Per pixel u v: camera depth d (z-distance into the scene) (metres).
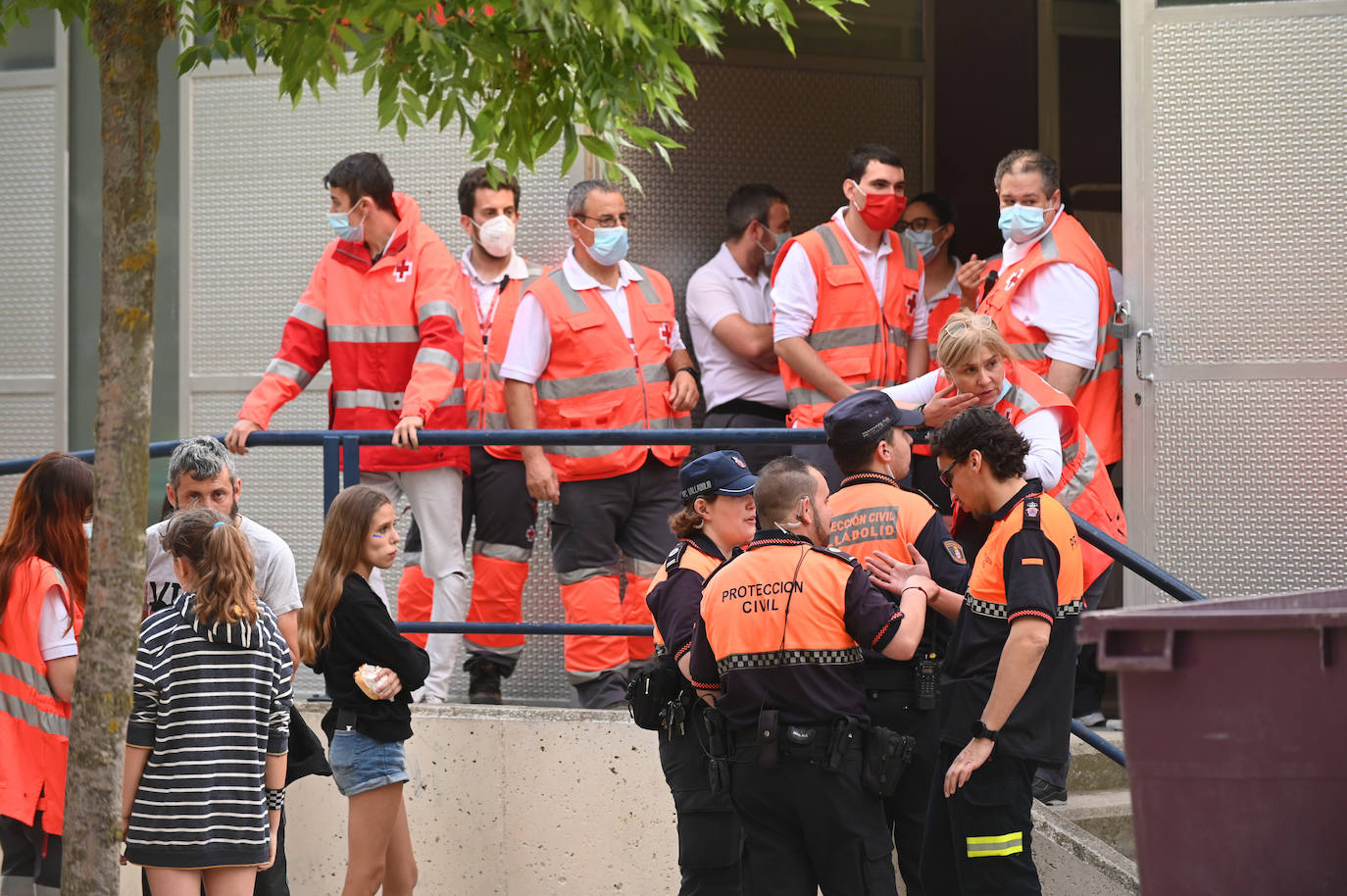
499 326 14.06
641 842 11.98
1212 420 13.73
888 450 10.04
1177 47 13.84
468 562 14.80
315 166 15.49
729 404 14.68
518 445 12.41
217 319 15.76
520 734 12.25
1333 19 13.61
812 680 8.90
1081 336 12.57
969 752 8.70
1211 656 6.10
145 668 9.38
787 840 9.16
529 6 6.41
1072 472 11.37
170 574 11.04
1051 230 12.79
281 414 15.55
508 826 12.23
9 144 16.28
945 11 17.75
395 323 13.25
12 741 10.06
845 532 9.80
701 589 9.88
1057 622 8.93
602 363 13.47
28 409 16.27
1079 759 12.93
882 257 13.75
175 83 15.83
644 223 15.83
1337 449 13.58
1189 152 13.82
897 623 8.85
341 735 10.80
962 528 10.62
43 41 16.23
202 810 9.31
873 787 8.88
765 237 14.66
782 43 16.72
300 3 6.98
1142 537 13.78
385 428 13.32
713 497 10.06
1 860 11.01
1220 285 13.76
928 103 17.64
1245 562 13.66
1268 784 6.03
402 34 7.13
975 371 10.50
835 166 17.05
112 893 6.92
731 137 16.38
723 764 9.12
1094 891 11.24
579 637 13.30
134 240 6.91
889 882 8.94
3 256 16.30
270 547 11.09
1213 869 6.09
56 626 10.07
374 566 10.91
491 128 7.73
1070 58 18.39
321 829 12.73
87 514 10.35
